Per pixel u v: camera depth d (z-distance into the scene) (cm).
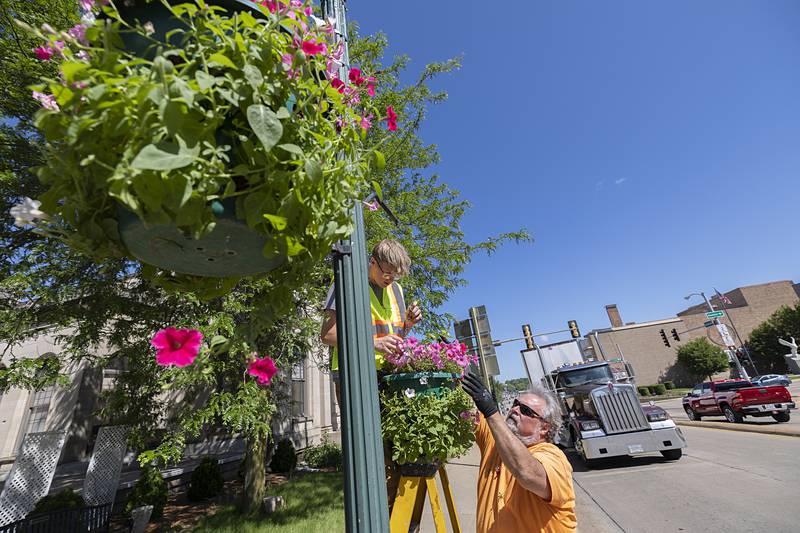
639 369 4844
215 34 89
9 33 507
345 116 115
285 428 1546
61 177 84
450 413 183
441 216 892
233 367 525
